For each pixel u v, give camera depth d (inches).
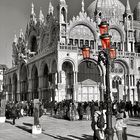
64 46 2812.5
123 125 737.6
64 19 3090.6
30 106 2126.0
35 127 1137.4
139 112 1898.4
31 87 3548.2
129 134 1080.2
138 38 3690.9
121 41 3321.9
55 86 2768.2
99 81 2987.2
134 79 3105.3
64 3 3078.2
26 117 1988.2
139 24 3855.8
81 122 1579.7
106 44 719.7
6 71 4798.2
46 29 3430.1
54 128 1309.1
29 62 3590.1
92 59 2950.3
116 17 3548.2
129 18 3435.0
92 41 3196.4
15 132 1186.0
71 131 1187.3
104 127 781.9
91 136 1031.6
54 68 2903.5
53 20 3235.7
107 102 668.7
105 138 745.0
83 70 2962.6
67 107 1846.7
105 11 3764.8
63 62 2790.4
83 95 2829.7
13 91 4421.8
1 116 1619.1
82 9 3201.3
